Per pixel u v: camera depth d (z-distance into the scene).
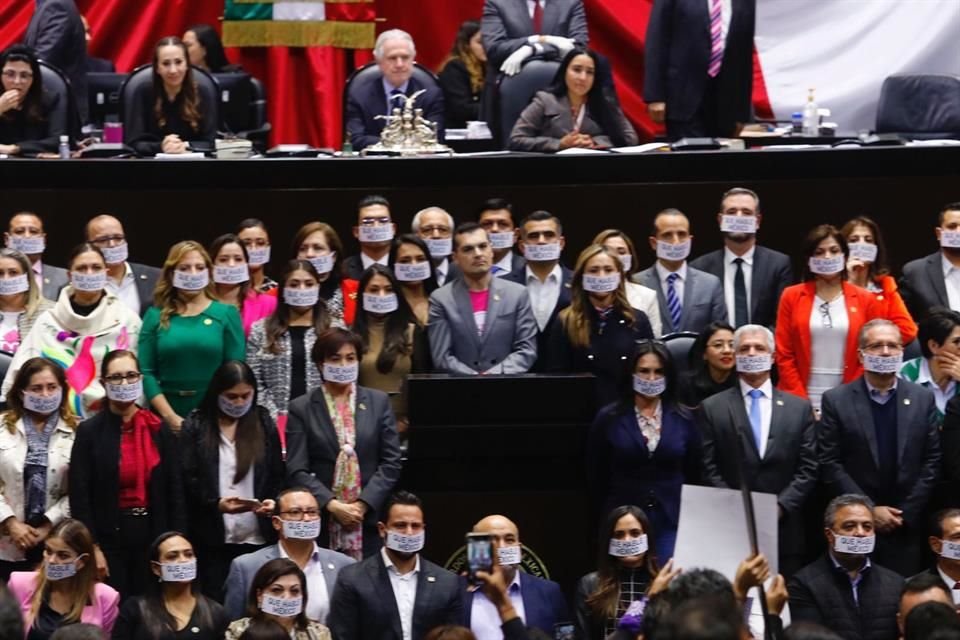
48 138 36.97
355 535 29.06
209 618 27.19
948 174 35.72
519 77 37.09
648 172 35.25
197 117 37.03
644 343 29.53
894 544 29.98
